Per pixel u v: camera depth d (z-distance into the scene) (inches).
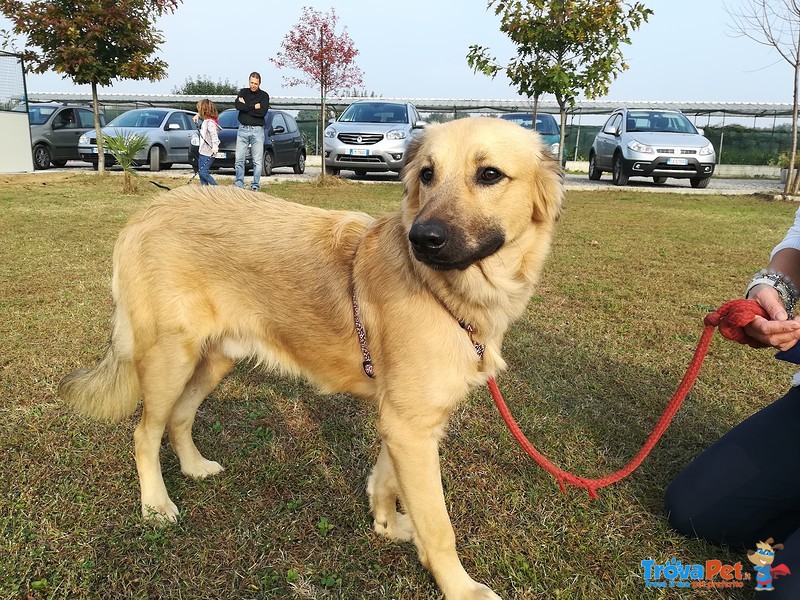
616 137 537.0
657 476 91.4
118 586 68.6
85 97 836.0
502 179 70.7
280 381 120.4
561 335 146.7
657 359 133.0
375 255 73.8
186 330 80.8
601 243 259.3
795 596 61.2
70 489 83.4
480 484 89.0
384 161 477.4
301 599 67.7
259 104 370.0
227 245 80.7
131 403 87.4
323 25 490.6
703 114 827.4
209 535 77.0
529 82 421.4
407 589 69.9
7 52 494.9
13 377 114.0
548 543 77.0
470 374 70.7
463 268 66.4
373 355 73.4
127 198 351.6
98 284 173.8
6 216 278.5
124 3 446.3
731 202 422.0
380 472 79.5
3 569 69.4
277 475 89.7
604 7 383.6
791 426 73.4
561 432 102.7
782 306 70.1
